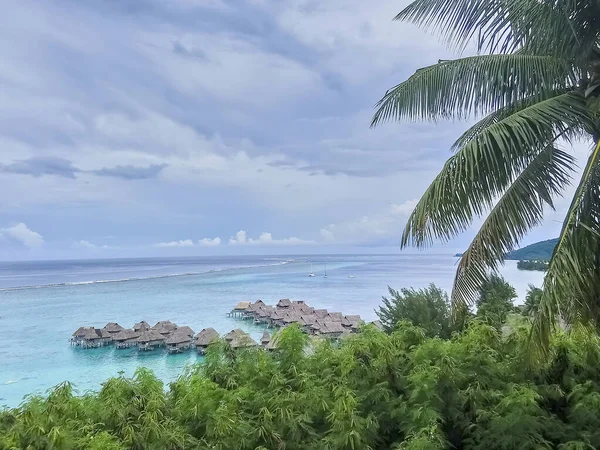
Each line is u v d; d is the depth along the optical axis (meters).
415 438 3.04
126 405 3.15
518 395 3.32
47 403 3.01
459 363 3.78
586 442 3.30
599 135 4.29
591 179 3.76
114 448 2.60
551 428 3.50
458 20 4.55
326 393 3.48
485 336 4.37
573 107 4.14
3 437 2.72
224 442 2.97
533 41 4.14
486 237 5.10
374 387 3.63
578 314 4.04
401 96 5.23
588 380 3.75
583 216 3.63
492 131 4.02
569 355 4.07
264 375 3.67
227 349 4.05
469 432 3.48
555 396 3.82
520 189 5.07
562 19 3.91
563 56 4.16
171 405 3.37
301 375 3.60
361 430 3.17
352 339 4.19
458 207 4.21
